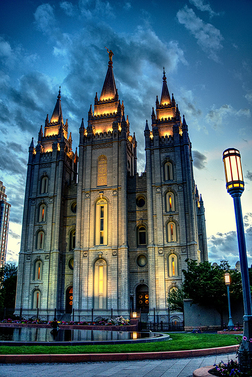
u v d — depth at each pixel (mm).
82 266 57562
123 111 69000
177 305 47031
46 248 61625
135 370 13844
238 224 11789
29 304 59375
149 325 48156
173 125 61688
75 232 62625
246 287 11164
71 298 61062
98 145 64000
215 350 18016
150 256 54688
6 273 96688
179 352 17031
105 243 58000
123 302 53281
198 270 38156
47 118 74062
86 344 21047
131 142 72000
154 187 58781
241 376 10164
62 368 14422
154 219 57031
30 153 69188
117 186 59844
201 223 71000
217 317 35312
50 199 64438
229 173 12180
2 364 15422
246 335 10828
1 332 31359
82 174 62938
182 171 58344
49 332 31734
